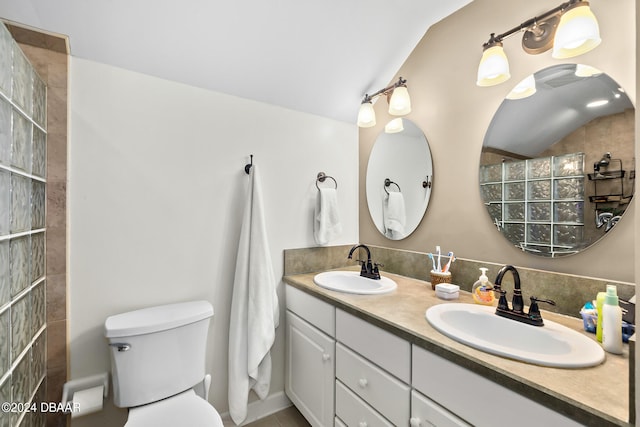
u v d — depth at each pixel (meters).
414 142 1.80
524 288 1.26
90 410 1.18
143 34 1.29
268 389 1.67
